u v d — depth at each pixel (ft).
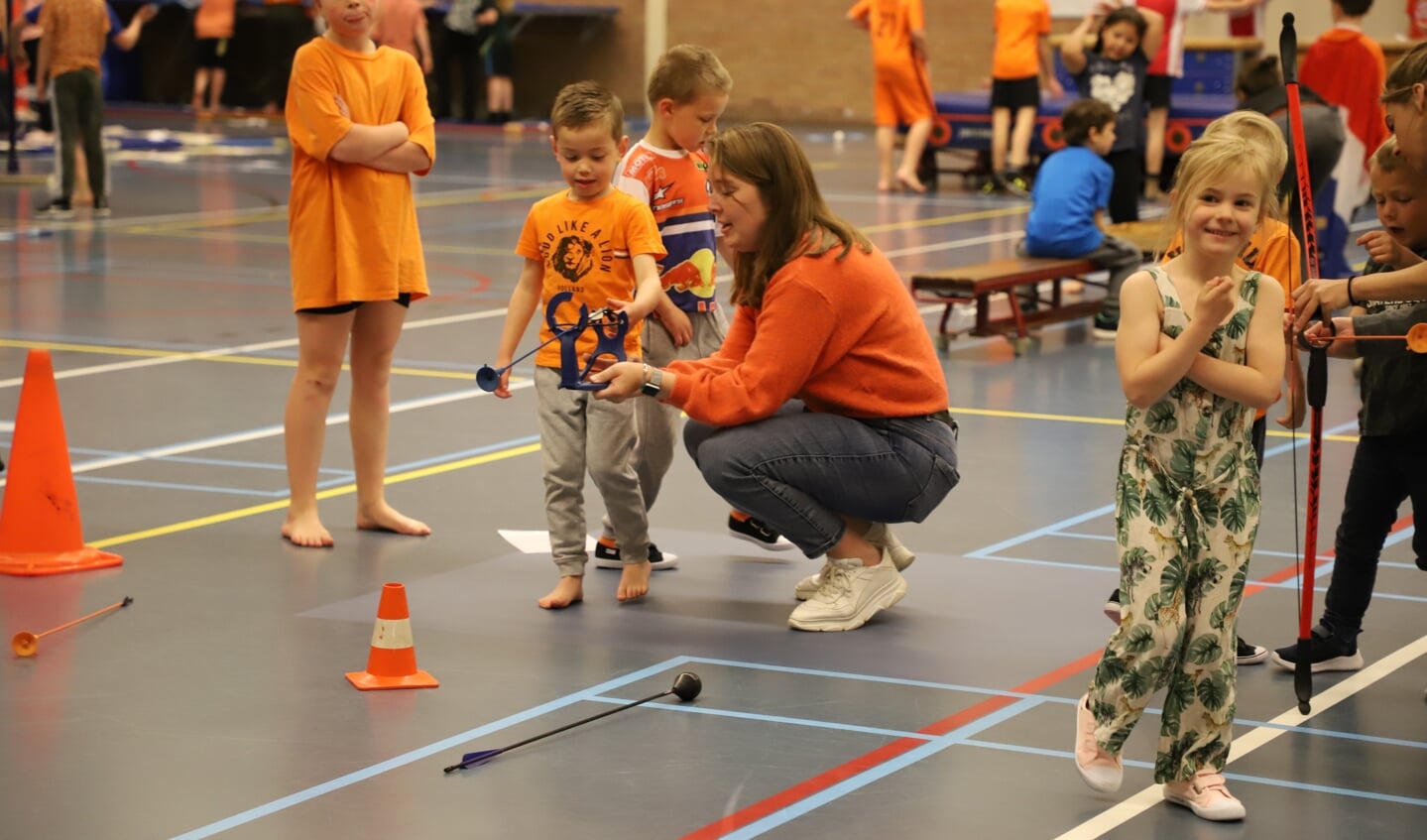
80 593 17.65
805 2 93.81
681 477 23.49
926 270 42.34
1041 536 20.44
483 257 45.29
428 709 14.48
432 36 94.73
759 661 15.90
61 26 51.16
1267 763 13.55
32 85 73.41
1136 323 12.36
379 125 19.61
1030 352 34.04
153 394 27.96
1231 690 12.53
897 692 15.07
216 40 93.86
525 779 12.96
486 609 17.40
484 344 33.27
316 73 19.12
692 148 18.99
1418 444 14.90
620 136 17.76
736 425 16.88
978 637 16.71
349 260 19.29
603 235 17.63
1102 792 12.80
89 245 45.88
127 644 16.08
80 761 13.19
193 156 71.87
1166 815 12.52
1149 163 58.34
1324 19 64.54
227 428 25.62
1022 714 14.55
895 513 16.94
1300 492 22.47
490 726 14.10
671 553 19.72
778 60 94.84
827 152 78.74
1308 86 36.52
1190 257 12.41
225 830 11.93
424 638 16.42
